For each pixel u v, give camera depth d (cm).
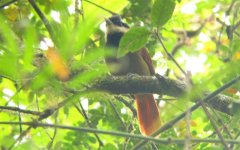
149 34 602
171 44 1357
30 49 383
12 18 834
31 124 553
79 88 560
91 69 464
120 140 983
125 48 603
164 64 1092
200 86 455
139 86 848
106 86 814
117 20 1119
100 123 1027
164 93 856
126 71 1075
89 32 383
